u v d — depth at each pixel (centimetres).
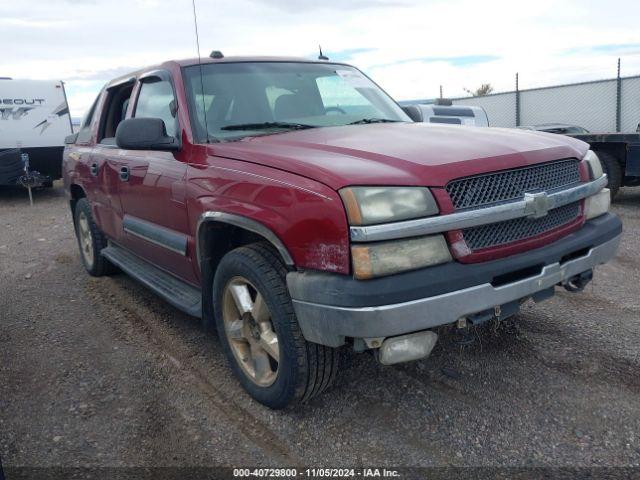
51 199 1287
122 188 441
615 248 331
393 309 242
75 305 498
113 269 575
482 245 268
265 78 399
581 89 1880
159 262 418
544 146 308
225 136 355
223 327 334
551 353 362
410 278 248
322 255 255
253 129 364
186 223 351
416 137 314
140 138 348
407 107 462
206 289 347
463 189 264
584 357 355
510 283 272
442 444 279
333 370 290
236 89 382
